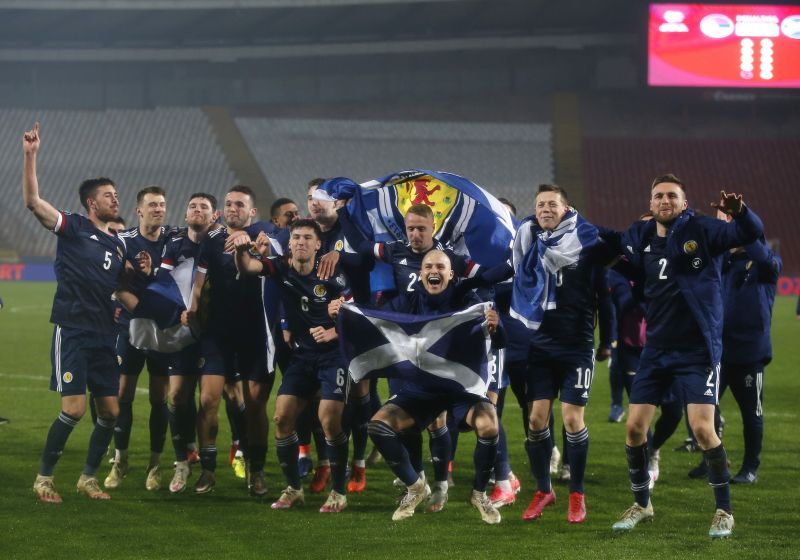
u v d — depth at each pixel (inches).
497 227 631.2
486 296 548.7
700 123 3772.1
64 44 3860.7
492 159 3609.7
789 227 3235.7
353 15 3599.9
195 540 477.4
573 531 500.4
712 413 486.0
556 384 542.6
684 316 490.0
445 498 543.2
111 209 568.4
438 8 3503.9
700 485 620.1
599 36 3683.6
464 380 509.7
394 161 3627.0
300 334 552.7
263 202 3388.3
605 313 549.6
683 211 496.7
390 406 516.1
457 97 3932.1
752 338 625.0
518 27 3740.2
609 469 671.8
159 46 3850.9
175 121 3833.7
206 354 581.9
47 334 1604.3
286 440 549.6
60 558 443.2
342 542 474.6
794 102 3752.5
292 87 4003.4
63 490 589.0
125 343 613.9
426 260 508.7
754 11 3058.6
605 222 3289.9
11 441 748.0
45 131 3727.9
